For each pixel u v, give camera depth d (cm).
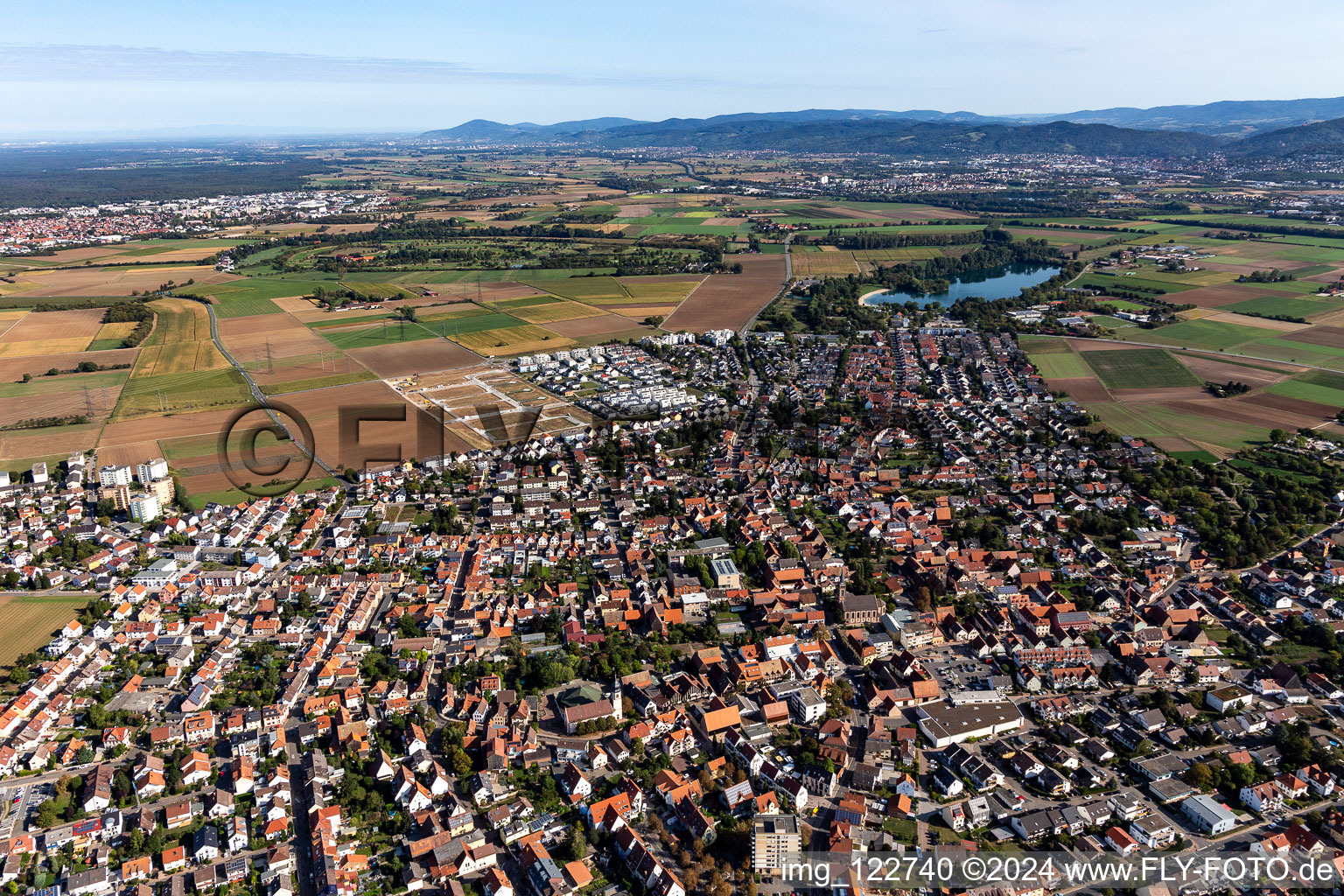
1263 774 19450
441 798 18800
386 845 17688
